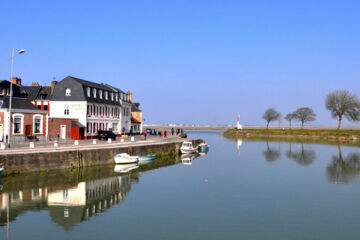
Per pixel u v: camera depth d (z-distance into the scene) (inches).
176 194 1078.4
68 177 1295.5
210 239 699.4
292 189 1170.6
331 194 1101.7
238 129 5831.7
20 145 1547.7
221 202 985.5
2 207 902.4
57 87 2267.5
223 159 2037.4
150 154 1962.4
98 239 692.7
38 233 723.4
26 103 1802.4
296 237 719.1
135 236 711.1
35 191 1069.8
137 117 3427.7
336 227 783.7
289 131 5128.0
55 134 2014.0
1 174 1192.8
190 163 1833.2
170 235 717.9
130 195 1057.5
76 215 847.7
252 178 1375.5
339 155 2273.6
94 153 1556.3
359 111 4411.9
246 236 719.1
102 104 2448.3
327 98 4655.5
